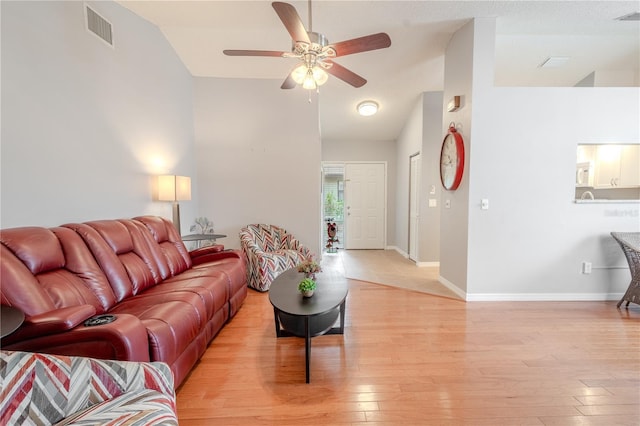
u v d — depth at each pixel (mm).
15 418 885
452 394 1643
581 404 1565
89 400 1008
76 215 2096
